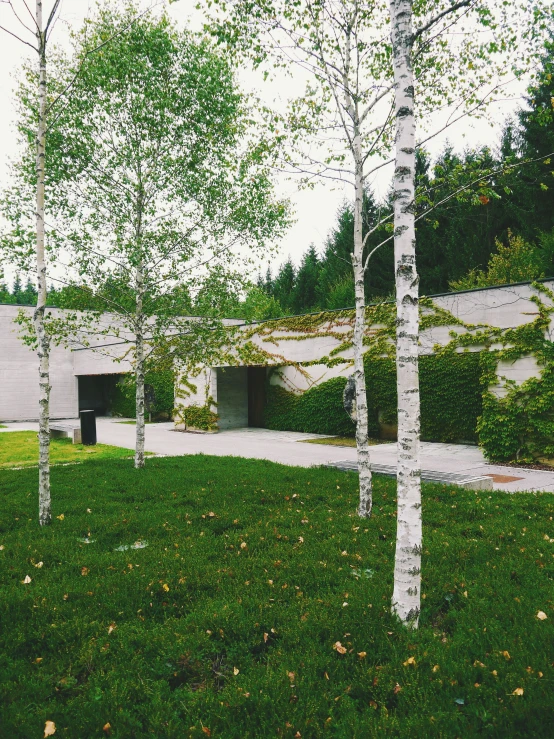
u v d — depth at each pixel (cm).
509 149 2419
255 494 793
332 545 539
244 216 1026
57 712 282
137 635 354
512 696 278
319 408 1830
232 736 262
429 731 258
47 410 652
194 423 2086
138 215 1017
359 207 690
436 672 306
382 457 1277
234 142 1030
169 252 1032
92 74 942
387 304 1645
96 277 1007
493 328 1361
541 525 608
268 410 2041
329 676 309
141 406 1061
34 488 867
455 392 1474
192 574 460
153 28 992
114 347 2733
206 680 314
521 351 1201
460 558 492
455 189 671
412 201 368
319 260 3962
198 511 696
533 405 1159
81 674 322
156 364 1134
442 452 1349
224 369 2080
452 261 2711
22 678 310
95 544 564
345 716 272
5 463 1219
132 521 645
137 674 312
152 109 999
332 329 1795
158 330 1089
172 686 312
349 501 744
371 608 381
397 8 371
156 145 1016
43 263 651
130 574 459
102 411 3288
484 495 783
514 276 1981
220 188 1042
